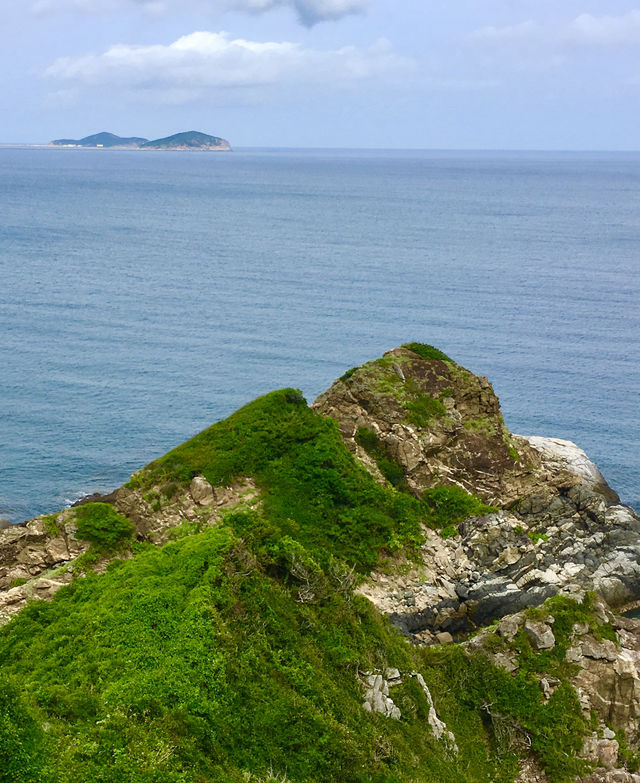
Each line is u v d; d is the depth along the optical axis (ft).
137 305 496.64
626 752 139.95
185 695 111.04
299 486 193.16
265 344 421.18
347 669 128.77
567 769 136.46
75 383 355.97
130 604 135.95
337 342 427.74
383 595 180.24
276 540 147.43
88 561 169.89
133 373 371.76
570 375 386.32
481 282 587.27
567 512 204.44
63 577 164.96
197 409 332.39
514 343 434.71
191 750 102.99
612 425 329.93
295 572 142.00
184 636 121.60
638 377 387.14
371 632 140.36
